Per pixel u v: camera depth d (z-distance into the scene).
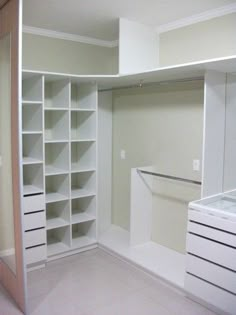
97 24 3.49
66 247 3.68
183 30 3.34
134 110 3.97
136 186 3.66
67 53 3.92
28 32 3.60
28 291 2.94
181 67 2.64
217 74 2.81
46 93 3.78
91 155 3.86
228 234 2.41
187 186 3.39
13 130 2.43
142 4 2.88
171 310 2.68
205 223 2.57
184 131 3.38
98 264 3.50
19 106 2.31
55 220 3.72
